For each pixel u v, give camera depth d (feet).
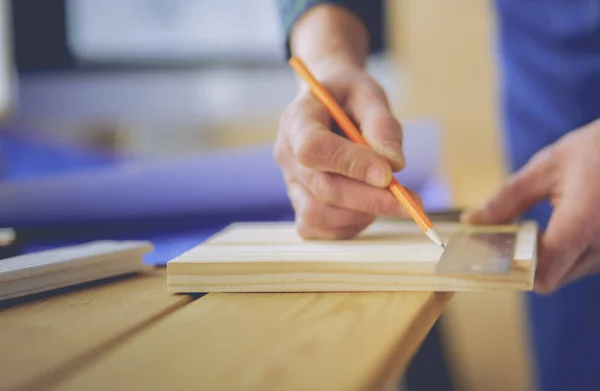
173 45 7.38
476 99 6.93
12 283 1.73
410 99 7.12
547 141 3.98
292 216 4.38
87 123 7.38
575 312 3.82
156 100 7.43
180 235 4.05
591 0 3.58
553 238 2.34
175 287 1.78
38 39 7.27
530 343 4.25
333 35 2.96
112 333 1.44
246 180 4.33
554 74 3.85
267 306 1.59
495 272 1.59
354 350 1.24
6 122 7.19
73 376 1.17
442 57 6.99
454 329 6.08
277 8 3.37
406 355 1.33
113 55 7.34
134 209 4.06
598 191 2.29
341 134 2.40
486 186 6.91
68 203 3.94
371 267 1.70
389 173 2.03
